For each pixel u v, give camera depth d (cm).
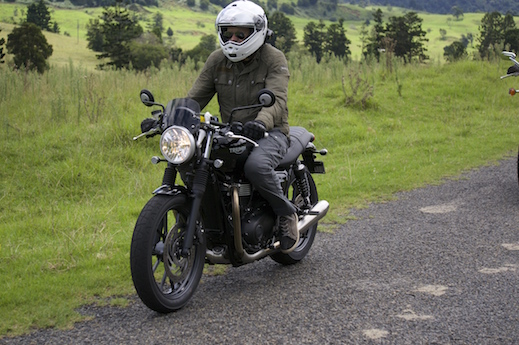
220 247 437
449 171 919
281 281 462
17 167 854
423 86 1642
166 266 390
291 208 448
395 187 822
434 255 525
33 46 6456
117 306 410
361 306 403
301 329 365
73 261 505
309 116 1304
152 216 376
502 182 845
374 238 587
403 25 6091
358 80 1431
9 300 416
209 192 412
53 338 356
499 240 570
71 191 795
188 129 381
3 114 1058
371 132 1202
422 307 399
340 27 9662
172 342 348
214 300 421
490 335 352
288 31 9619
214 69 457
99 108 1096
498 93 1614
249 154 425
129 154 934
